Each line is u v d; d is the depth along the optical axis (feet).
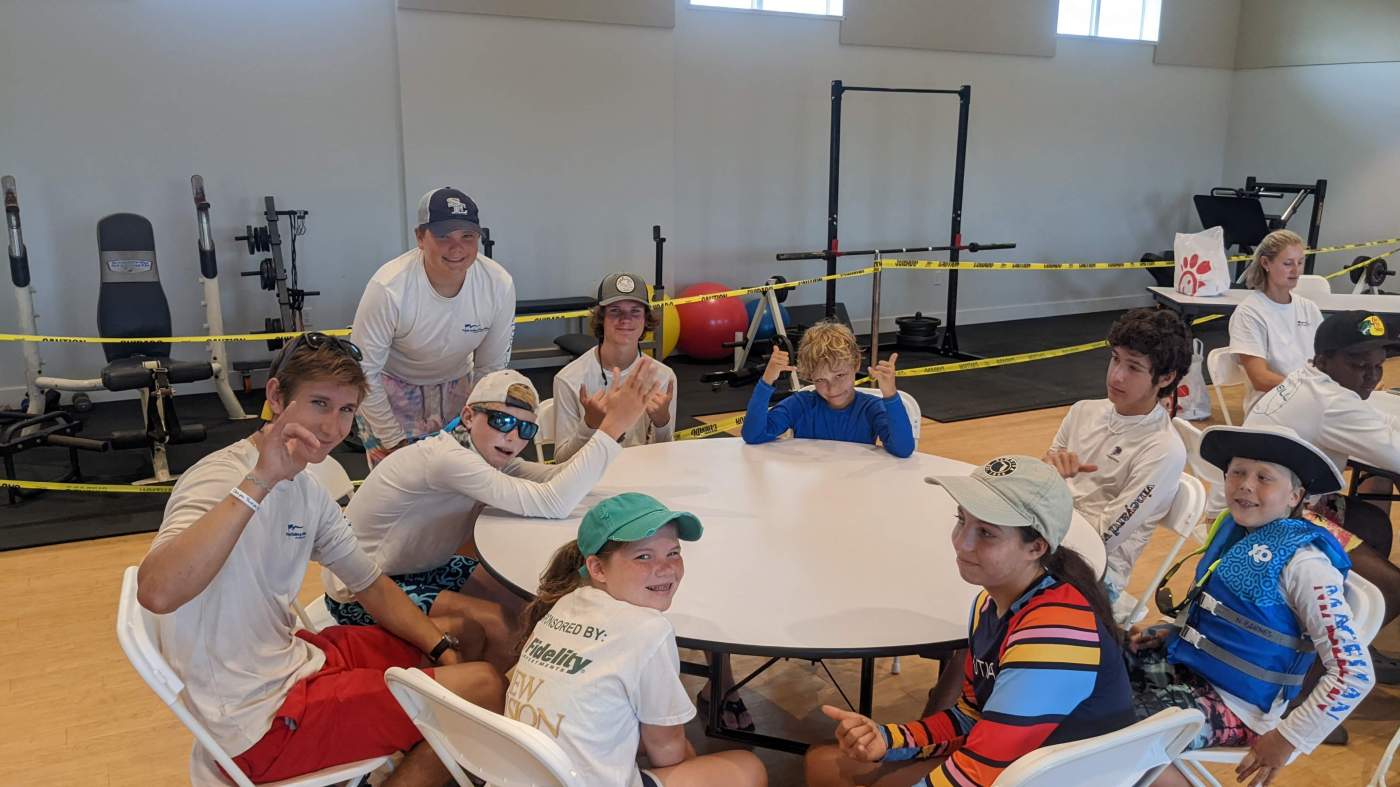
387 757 6.03
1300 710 5.98
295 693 5.92
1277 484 6.42
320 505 6.35
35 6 18.97
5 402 20.02
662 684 5.33
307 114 21.34
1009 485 5.20
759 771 6.01
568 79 23.15
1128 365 8.18
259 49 20.71
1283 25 31.86
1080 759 4.66
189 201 20.80
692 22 24.75
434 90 21.95
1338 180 31.01
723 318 24.30
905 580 6.64
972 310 30.86
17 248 17.83
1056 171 31.04
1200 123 33.50
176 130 20.42
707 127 25.50
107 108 19.83
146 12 19.75
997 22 28.60
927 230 29.27
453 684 6.32
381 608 6.80
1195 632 6.51
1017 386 22.66
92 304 20.49
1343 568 6.27
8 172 19.38
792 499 8.25
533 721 5.28
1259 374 13.56
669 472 8.98
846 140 27.35
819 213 27.53
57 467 16.43
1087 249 32.37
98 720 9.14
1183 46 32.19
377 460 10.23
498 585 8.16
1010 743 4.96
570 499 7.70
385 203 22.39
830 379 9.82
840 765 6.15
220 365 19.21
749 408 9.87
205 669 5.71
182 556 5.21
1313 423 9.61
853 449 9.74
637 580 5.52
